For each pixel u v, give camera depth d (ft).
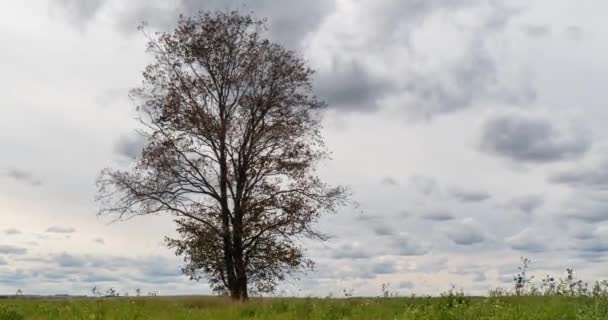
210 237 91.40
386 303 56.80
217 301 67.15
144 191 94.43
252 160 95.61
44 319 55.16
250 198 94.48
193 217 93.86
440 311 49.39
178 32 95.96
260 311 55.57
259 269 94.27
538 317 45.32
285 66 96.22
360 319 50.49
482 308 49.55
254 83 96.68
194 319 53.78
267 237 93.40
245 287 93.50
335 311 53.93
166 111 94.38
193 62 96.58
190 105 95.40
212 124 93.76
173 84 95.96
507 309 47.29
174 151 94.48
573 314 45.88
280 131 95.04
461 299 54.60
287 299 61.77
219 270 92.17
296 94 97.81
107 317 55.31
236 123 95.86
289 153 95.40
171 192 94.58
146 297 69.51
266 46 97.14
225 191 95.40
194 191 95.76
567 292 55.16
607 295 49.96
